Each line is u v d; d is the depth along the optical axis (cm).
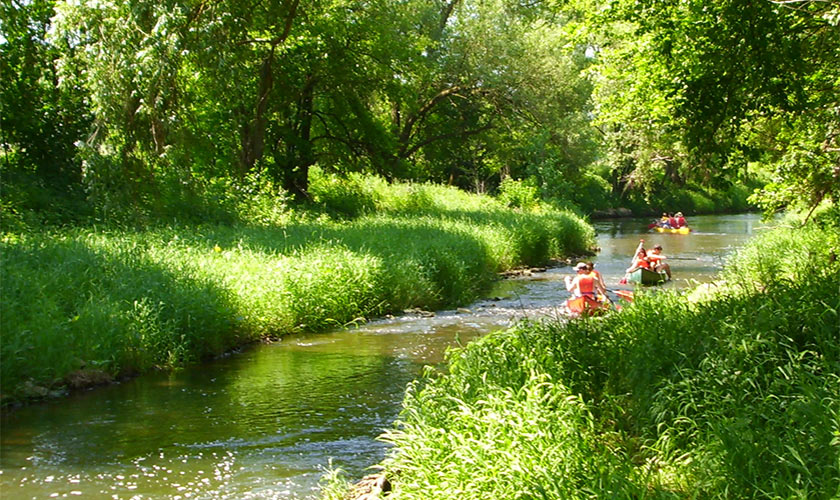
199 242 1560
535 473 475
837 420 457
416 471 538
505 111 4041
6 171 1869
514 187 3872
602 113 1839
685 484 478
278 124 2944
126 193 1822
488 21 3891
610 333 775
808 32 1167
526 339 760
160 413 827
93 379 945
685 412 562
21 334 909
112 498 597
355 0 2914
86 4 1780
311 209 2756
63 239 1359
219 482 629
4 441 735
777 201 1819
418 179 3956
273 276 1351
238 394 903
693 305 895
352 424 784
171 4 1798
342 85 2992
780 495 418
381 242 1808
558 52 3934
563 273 2278
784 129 1595
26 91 2034
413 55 3123
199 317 1120
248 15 2102
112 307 1050
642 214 5997
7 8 1994
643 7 1225
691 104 1142
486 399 613
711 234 3872
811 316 658
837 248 1160
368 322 1409
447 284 1708
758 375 583
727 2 1077
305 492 606
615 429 595
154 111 1805
